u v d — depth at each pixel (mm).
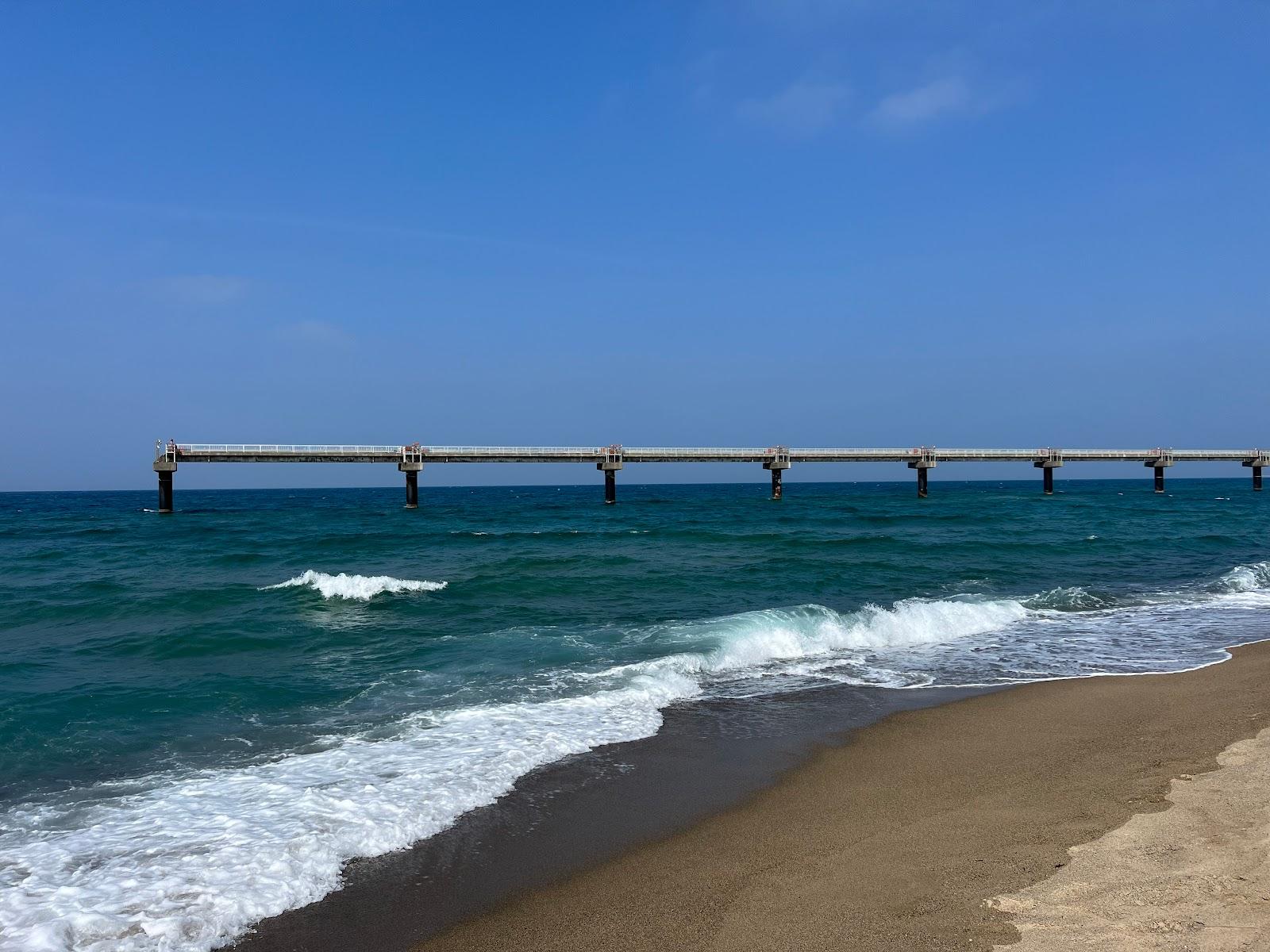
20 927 4879
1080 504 62469
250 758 8055
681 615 15750
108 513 58125
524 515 50500
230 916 5078
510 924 4922
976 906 4648
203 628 14609
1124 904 4430
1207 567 23344
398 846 6066
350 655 12586
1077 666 12086
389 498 109500
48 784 7410
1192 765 7086
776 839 6047
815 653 13008
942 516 45062
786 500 74062
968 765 7680
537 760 7930
